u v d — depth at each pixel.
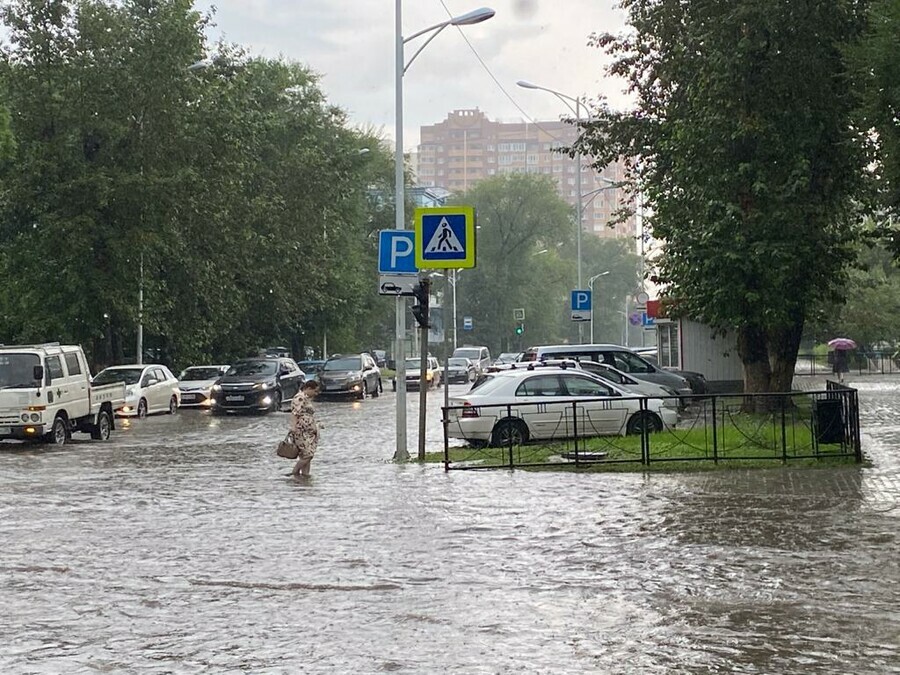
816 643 7.41
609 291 122.75
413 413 35.53
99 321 38.66
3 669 7.06
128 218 37.91
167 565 10.47
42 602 9.01
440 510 13.55
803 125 22.03
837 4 21.39
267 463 20.30
